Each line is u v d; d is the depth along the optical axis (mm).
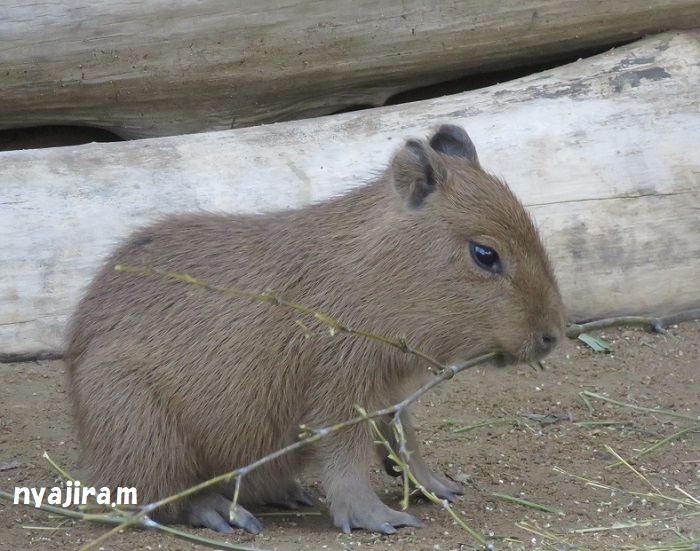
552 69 12570
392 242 7707
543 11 12539
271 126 12000
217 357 7840
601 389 11047
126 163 11508
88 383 7949
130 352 7902
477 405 10727
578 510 8289
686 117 12094
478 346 7727
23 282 11047
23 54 12305
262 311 7852
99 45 12359
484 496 8633
